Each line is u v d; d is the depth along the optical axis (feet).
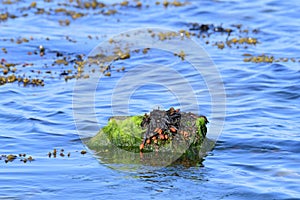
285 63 179.63
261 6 245.65
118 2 259.60
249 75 169.07
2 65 183.21
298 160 117.29
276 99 151.02
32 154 121.90
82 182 110.11
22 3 260.42
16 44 204.13
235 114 140.26
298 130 130.82
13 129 134.21
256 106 145.59
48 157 120.47
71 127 134.72
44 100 151.74
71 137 129.70
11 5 256.93
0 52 196.03
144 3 256.73
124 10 247.29
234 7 246.06
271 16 233.76
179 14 239.91
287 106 146.10
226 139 126.11
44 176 112.27
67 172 113.91
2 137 129.59
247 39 203.82
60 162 118.11
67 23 231.91
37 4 257.34
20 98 153.58
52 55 194.08
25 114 142.31
